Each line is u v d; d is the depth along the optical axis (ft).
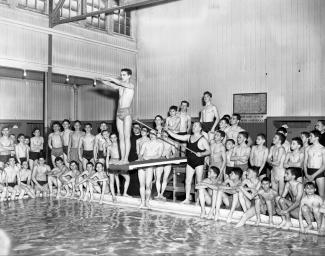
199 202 26.43
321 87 31.78
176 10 40.22
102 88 45.55
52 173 33.50
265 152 25.77
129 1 42.39
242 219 22.86
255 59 35.14
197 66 38.75
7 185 31.63
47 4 36.19
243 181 23.48
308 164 23.45
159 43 41.50
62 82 44.57
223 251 17.99
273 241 19.63
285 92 33.50
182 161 28.25
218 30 37.35
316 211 20.74
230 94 36.60
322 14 31.73
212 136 29.91
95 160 33.81
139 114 42.88
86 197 31.53
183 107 32.17
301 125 32.73
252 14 35.29
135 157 30.91
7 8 32.73
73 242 19.44
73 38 37.24
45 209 27.76
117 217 25.26
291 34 33.22
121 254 17.54
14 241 19.61
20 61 33.14
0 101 40.11
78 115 47.57
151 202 28.19
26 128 42.45
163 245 18.95
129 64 42.75
